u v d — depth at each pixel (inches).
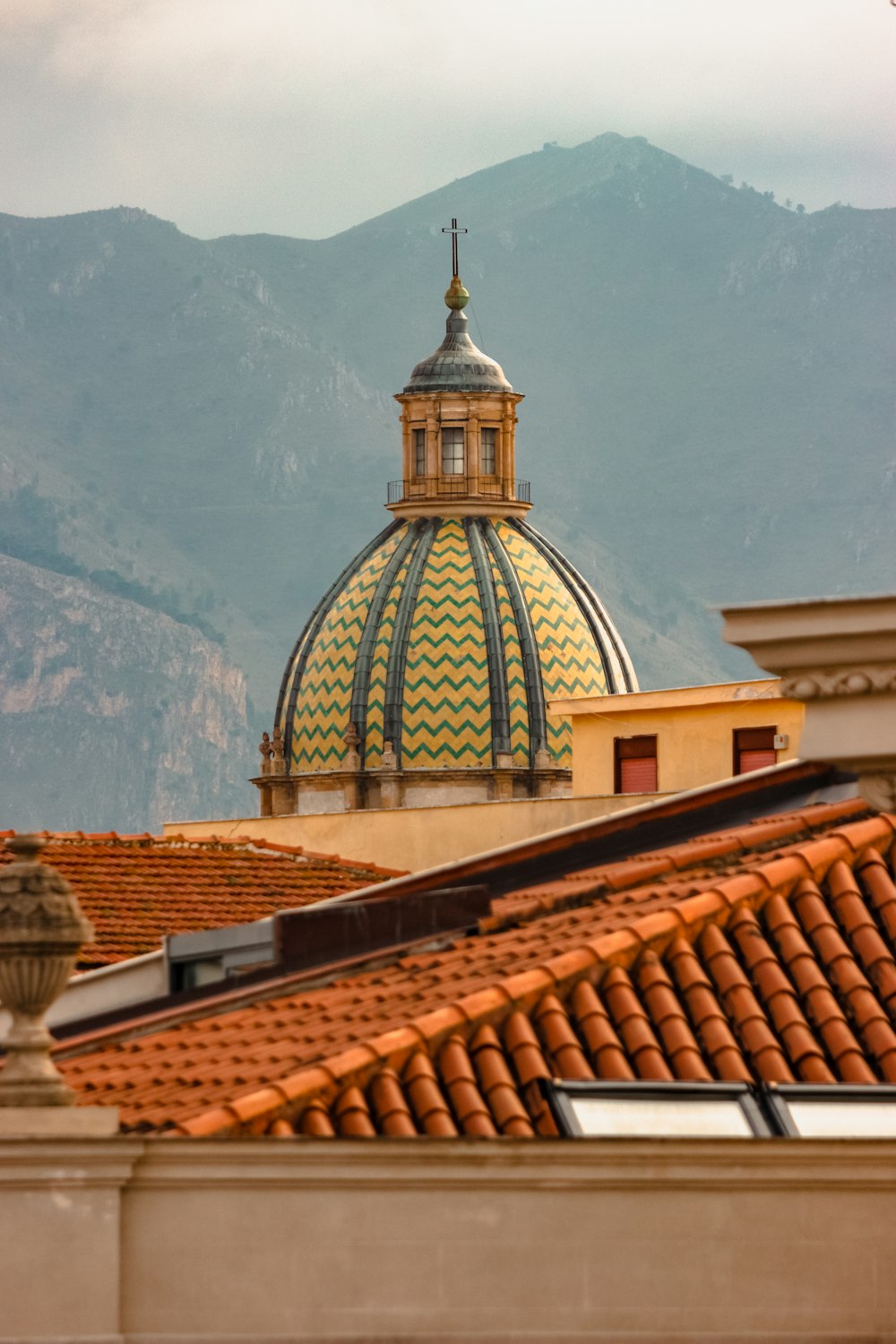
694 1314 2274.9
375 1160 2223.2
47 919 2226.9
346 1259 2214.6
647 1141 2268.7
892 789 2608.3
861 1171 2305.6
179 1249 2194.9
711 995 2755.9
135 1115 2508.6
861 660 2581.2
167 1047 2979.8
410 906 3213.6
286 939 3223.4
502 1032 2593.5
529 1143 2249.0
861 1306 2301.9
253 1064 2657.5
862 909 2942.9
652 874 3228.3
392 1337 2214.6
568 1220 2260.1
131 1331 2181.3
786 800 3673.7
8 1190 2162.9
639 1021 2669.8
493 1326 2233.0
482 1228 2240.4
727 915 2878.9
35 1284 2160.4
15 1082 2226.9
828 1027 2758.4
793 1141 2298.2
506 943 3041.3
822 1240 2304.4
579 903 3193.9
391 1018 2691.9
